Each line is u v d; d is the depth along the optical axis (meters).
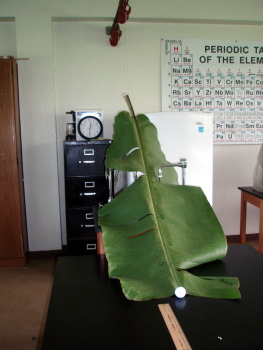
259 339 0.77
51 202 3.16
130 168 1.17
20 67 2.97
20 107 3.02
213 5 3.11
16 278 2.79
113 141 1.36
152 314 0.87
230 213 3.58
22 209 2.99
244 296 0.96
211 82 3.33
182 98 3.32
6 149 2.79
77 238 2.88
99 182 2.83
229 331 0.80
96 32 3.15
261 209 2.78
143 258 1.01
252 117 3.44
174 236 1.09
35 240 3.19
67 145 2.77
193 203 1.22
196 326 0.82
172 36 3.26
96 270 1.15
